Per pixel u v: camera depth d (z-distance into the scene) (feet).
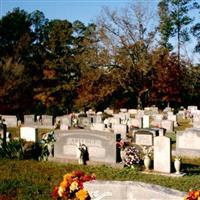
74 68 202.39
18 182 46.09
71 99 195.93
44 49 221.46
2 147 64.39
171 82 183.21
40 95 189.57
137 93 180.04
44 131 109.09
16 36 226.38
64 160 61.62
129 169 55.67
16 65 178.91
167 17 228.22
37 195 40.86
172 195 24.97
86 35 192.13
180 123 128.88
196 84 205.46
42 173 52.08
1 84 171.83
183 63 195.42
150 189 25.73
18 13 236.22
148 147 67.72
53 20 244.83
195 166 60.18
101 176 51.16
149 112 155.63
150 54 175.94
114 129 94.12
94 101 181.68
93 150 60.18
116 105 190.90
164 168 54.54
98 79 175.83
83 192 26.76
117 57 171.83
